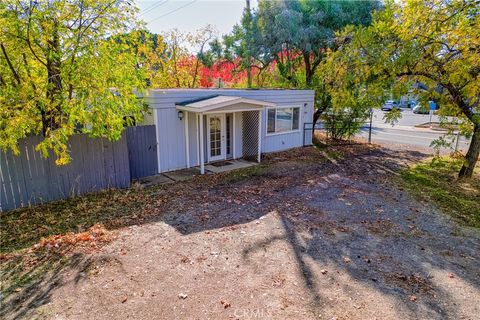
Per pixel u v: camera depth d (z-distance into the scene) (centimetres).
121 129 695
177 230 560
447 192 796
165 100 951
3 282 402
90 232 545
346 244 511
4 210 643
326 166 1095
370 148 1470
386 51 837
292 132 1413
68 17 609
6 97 578
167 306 359
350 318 340
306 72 1788
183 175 953
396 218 623
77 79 627
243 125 1210
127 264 446
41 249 486
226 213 643
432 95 855
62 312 348
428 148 1467
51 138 577
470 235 550
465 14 725
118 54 687
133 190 799
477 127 854
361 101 1027
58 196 716
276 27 1625
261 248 495
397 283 404
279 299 371
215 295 379
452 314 346
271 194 772
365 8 1569
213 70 1959
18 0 555
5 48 596
